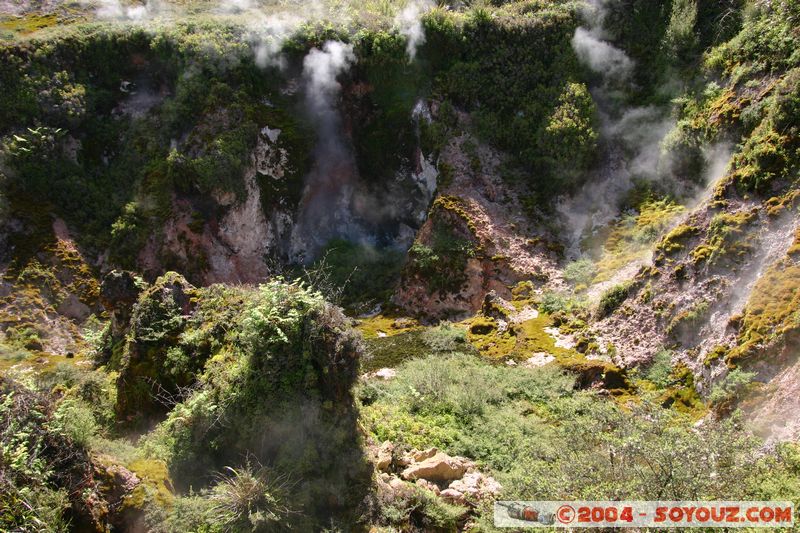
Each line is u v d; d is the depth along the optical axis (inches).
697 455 240.1
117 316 446.9
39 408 257.4
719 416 366.3
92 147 705.0
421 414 376.5
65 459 247.9
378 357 497.7
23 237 617.0
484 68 707.4
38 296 586.9
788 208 420.2
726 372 380.5
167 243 648.4
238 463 285.7
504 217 626.5
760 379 363.3
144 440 302.5
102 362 463.2
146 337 347.3
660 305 456.1
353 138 743.1
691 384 408.8
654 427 275.9
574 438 288.7
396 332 559.2
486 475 319.9
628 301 484.1
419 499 277.1
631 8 705.0
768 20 567.2
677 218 538.0
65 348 558.3
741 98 540.4
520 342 499.5
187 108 698.2
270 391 292.8
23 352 520.4
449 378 426.9
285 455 280.1
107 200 679.1
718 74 595.8
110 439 319.9
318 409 290.4
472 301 586.9
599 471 245.1
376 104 723.4
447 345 510.3
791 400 331.6
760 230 426.6
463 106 697.0
